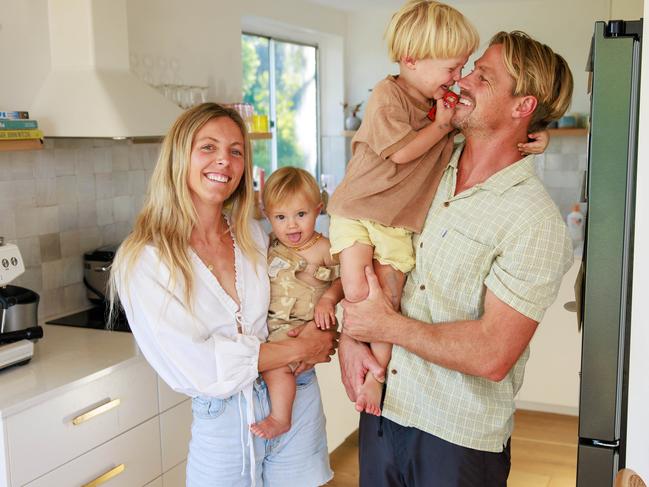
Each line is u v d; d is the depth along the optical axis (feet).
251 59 16.79
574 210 16.03
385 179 5.54
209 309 6.44
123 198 11.18
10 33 8.88
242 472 6.62
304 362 6.70
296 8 16.84
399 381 5.72
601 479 5.41
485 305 5.38
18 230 9.41
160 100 9.79
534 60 5.29
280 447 6.84
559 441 12.50
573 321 12.71
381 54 19.58
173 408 8.81
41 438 7.16
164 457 8.73
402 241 5.68
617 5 9.59
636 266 3.65
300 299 6.79
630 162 5.06
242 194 6.82
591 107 5.16
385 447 5.89
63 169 10.05
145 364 8.36
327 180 18.85
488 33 18.52
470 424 5.52
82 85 9.10
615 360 5.27
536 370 13.05
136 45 11.38
